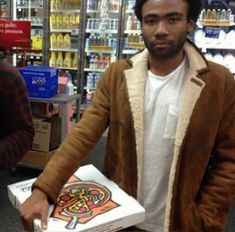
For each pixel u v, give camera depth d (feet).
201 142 3.13
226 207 3.26
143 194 3.41
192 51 3.24
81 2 16.02
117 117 3.32
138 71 3.29
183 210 3.22
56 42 17.25
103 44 16.67
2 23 9.72
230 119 3.23
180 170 3.19
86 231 2.47
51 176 2.89
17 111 4.28
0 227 7.43
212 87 3.12
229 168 3.23
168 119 3.21
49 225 2.51
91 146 3.27
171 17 2.87
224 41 14.26
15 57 13.05
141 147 3.27
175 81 3.26
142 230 3.41
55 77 10.32
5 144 4.06
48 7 16.63
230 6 14.39
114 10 16.38
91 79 17.13
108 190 3.04
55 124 10.36
